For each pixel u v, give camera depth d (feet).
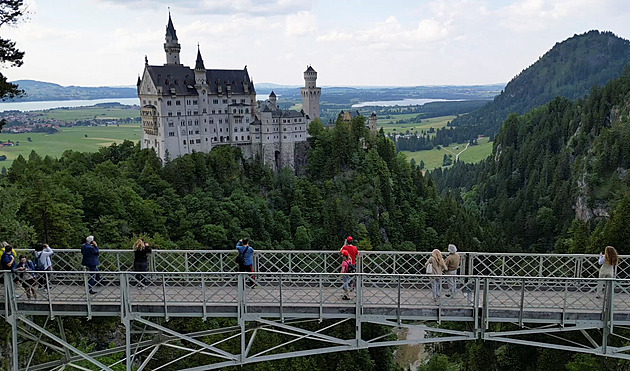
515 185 604.08
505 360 168.76
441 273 69.87
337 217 398.83
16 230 122.42
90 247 75.00
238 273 67.15
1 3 94.63
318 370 163.94
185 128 456.04
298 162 503.20
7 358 87.81
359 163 476.13
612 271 70.08
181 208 355.36
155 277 76.59
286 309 69.82
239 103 485.97
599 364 136.46
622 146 450.30
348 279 71.61
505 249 356.38
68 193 258.57
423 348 226.17
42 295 69.77
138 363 130.82
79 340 119.55
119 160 451.12
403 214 452.76
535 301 71.15
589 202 444.55
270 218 382.22
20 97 99.71
